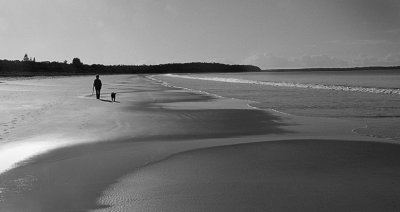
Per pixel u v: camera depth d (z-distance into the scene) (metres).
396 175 10.28
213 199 8.57
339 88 56.50
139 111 24.92
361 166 11.21
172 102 32.28
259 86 65.06
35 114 22.61
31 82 75.88
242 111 25.28
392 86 61.72
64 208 8.08
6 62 174.88
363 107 28.27
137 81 93.25
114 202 8.41
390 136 16.12
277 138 15.66
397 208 8.01
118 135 16.12
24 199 8.59
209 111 25.14
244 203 8.33
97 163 11.61
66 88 53.94
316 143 14.49
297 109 26.75
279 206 8.15
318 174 10.41
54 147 13.66
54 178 10.10
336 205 8.19
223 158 12.21
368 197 8.64
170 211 7.91
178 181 9.87
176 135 16.30
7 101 31.14
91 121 20.05
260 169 10.95
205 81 94.56
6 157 12.23
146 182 9.79
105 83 77.81
